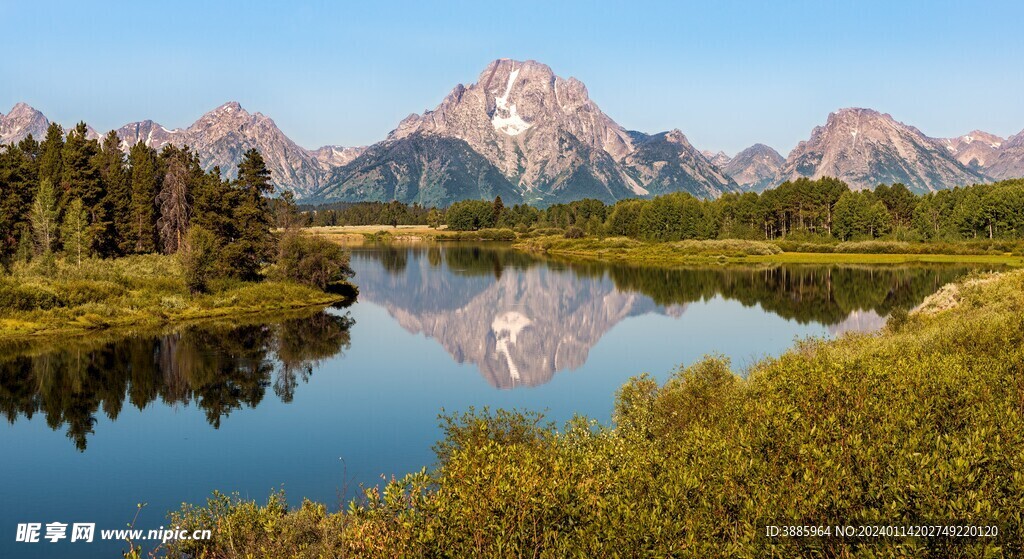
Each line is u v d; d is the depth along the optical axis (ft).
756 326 223.10
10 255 270.05
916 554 29.09
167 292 238.89
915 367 58.65
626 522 34.27
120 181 313.94
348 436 115.03
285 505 68.85
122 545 74.90
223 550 53.42
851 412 47.01
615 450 49.39
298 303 264.52
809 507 33.32
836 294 293.43
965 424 46.85
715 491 38.29
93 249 282.97
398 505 38.17
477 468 39.40
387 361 181.57
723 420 60.95
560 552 33.58
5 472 98.12
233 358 173.06
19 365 159.02
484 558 33.40
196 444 110.52
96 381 148.05
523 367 177.06
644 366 173.17
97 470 98.94
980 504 29.81
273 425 121.60
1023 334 76.07
